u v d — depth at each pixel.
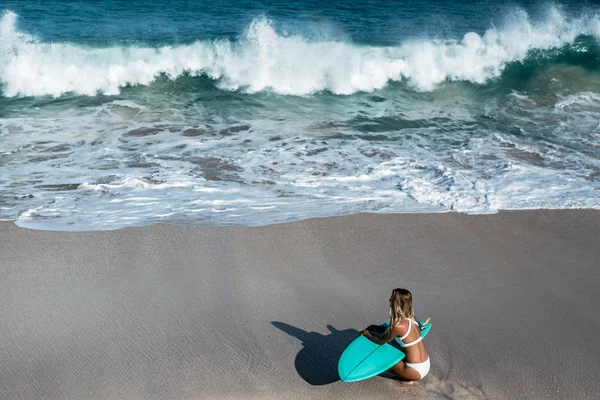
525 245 8.33
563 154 11.60
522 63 17.16
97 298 6.78
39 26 20.45
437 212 9.13
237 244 8.05
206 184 9.91
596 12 23.70
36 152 11.16
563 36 18.36
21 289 6.89
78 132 12.27
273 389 5.50
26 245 7.84
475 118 13.91
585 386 5.65
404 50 16.78
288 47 16.39
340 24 22.28
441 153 11.55
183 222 8.58
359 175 10.40
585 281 7.52
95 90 14.97
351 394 5.46
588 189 10.04
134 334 6.19
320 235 8.36
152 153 11.21
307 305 6.80
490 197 9.53
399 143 12.12
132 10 23.64
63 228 8.31
